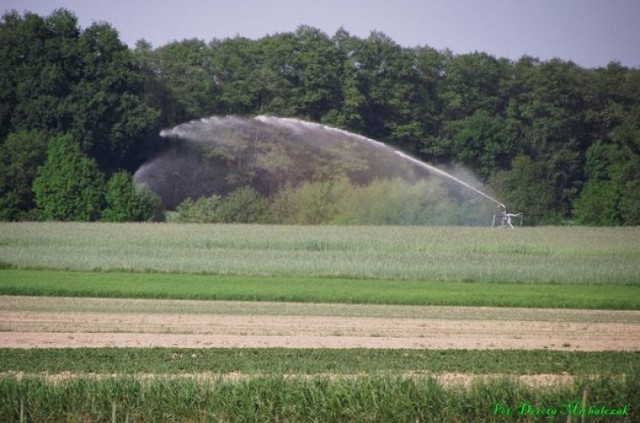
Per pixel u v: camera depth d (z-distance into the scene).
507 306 108.88
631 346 86.69
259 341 85.69
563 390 63.38
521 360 77.75
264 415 60.84
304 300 109.25
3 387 62.66
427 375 66.12
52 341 84.31
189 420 61.53
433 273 131.75
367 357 77.88
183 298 109.44
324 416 61.12
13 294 109.75
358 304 108.50
